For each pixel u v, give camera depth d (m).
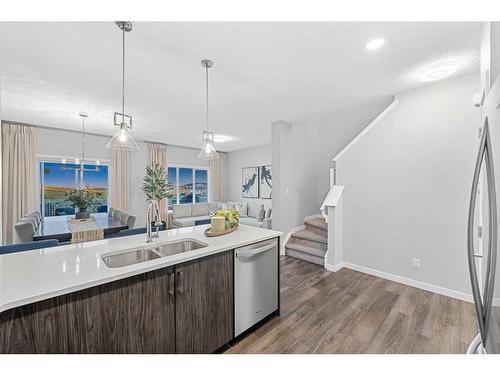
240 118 3.89
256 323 1.91
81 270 1.19
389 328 1.90
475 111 2.22
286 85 2.53
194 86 2.59
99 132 5.09
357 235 3.19
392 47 1.80
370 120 4.34
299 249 3.78
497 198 0.77
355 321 2.01
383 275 2.93
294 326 1.95
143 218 6.10
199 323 1.52
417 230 2.62
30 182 4.34
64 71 2.25
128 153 5.82
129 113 3.63
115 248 1.60
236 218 2.31
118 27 1.58
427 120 2.53
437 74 2.25
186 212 6.54
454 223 2.36
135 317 1.23
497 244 0.75
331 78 2.35
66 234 2.87
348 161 3.29
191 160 7.27
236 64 2.06
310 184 4.93
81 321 1.07
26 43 1.78
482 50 1.61
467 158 2.27
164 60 2.02
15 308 0.92
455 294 2.37
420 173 2.59
